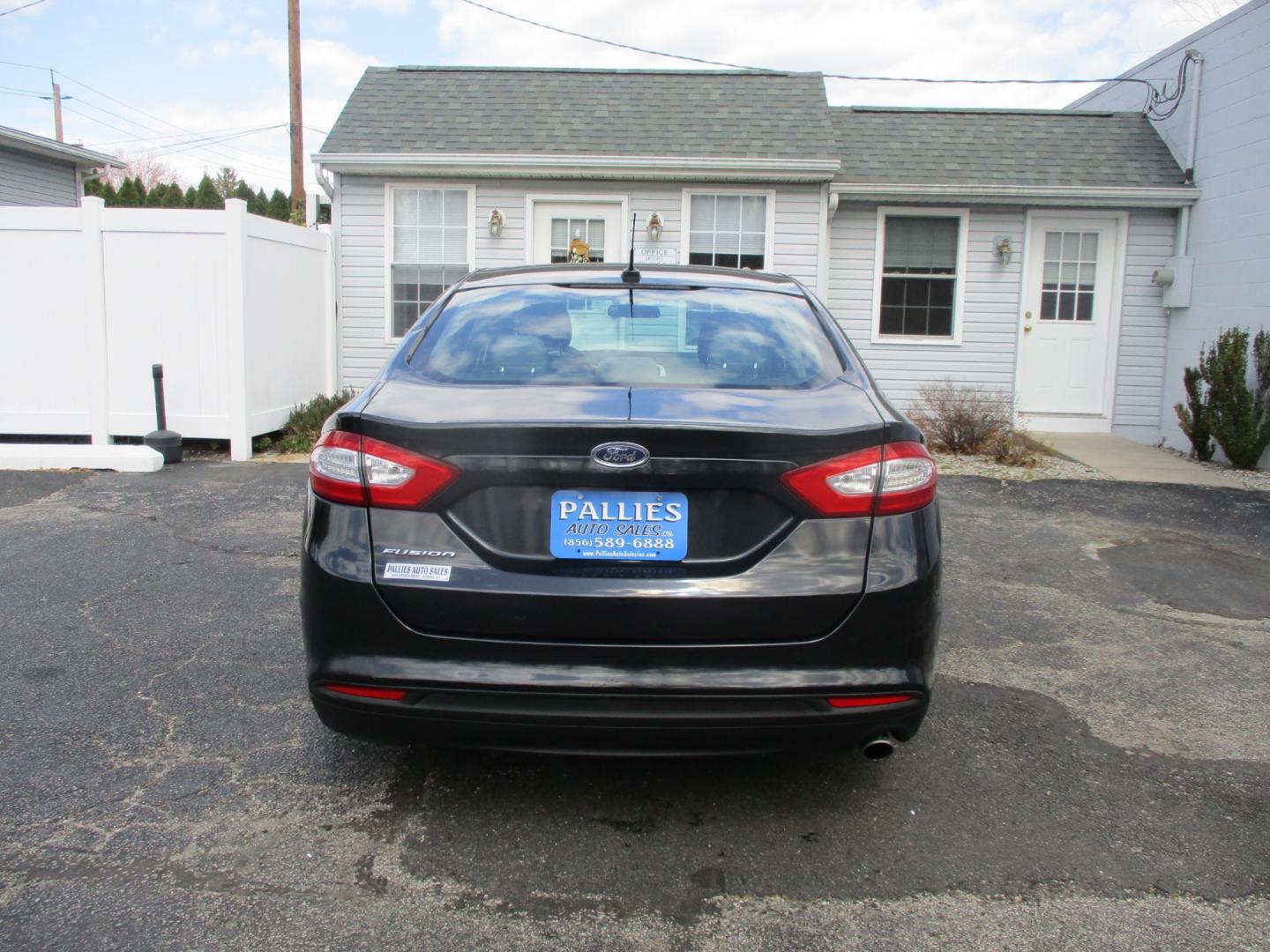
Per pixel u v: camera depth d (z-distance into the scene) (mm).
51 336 8336
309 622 2521
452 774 3018
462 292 3395
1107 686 3830
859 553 2461
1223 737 3387
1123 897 2439
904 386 11109
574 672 2400
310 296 9930
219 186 45062
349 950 2180
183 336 8297
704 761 3148
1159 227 10711
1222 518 6824
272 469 7961
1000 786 3008
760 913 2350
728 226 10719
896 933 2281
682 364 2926
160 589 4777
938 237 10961
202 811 2760
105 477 7531
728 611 2393
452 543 2439
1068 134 11312
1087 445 10094
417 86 11500
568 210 10742
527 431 2389
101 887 2393
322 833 2662
